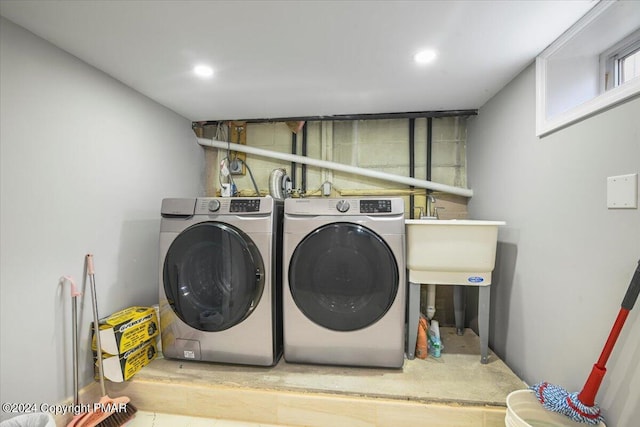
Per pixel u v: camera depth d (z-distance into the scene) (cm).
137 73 175
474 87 192
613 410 105
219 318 168
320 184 268
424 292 246
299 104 226
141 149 204
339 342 166
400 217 162
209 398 156
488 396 142
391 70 172
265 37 140
